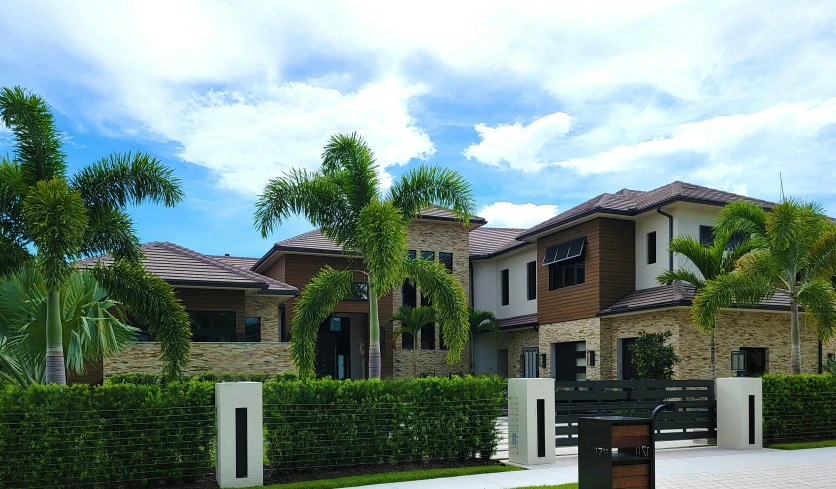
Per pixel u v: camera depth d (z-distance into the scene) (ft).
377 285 44.14
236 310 76.43
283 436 34.76
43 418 30.19
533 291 95.76
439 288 52.19
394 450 37.04
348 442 35.99
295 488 31.71
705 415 48.60
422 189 50.85
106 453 31.07
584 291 81.15
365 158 50.65
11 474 29.58
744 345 71.05
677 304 66.49
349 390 36.42
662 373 66.03
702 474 35.88
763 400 48.08
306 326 53.01
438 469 36.50
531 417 39.11
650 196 81.05
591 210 77.82
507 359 101.71
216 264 78.13
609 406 45.80
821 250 53.98
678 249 62.75
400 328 90.53
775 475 35.55
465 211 50.62
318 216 49.93
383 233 44.09
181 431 32.42
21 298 48.34
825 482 33.58
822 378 50.57
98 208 41.88
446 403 38.63
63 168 41.42
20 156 40.57
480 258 102.63
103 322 51.83
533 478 34.47
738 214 58.49
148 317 45.80
